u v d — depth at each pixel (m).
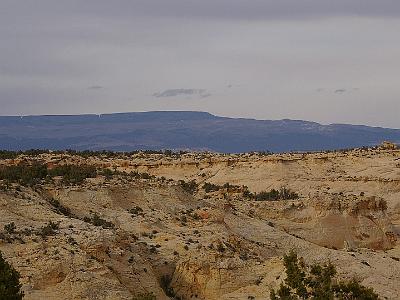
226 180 168.25
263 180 167.88
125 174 127.94
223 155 186.62
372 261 102.94
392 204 153.50
